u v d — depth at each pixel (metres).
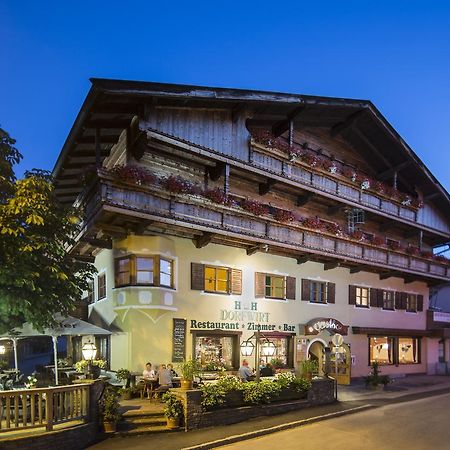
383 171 27.78
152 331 17.78
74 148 18.50
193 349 18.83
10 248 12.56
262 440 13.32
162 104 17.11
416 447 12.75
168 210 17.00
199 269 19.38
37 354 31.17
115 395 13.51
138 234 17.69
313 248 22.20
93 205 16.83
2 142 14.12
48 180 15.12
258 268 21.61
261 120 21.23
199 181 19.34
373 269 27.09
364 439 13.52
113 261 18.47
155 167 18.05
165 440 12.63
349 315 25.86
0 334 14.91
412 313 30.53
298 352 22.19
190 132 17.81
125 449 11.73
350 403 19.00
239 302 20.61
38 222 12.54
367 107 23.17
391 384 25.39
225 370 19.05
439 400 20.61
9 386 13.43
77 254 21.08
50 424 11.31
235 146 19.25
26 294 12.97
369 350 26.92
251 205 19.47
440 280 31.67
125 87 15.26
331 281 25.12
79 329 15.66
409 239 30.67
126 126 17.48
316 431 14.45
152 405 15.13
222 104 18.69
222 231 18.45
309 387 17.89
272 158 20.59
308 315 23.50
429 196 29.66
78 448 11.70
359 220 24.94
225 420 14.73
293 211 22.92
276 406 16.47
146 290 17.53
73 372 17.52
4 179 13.41
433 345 31.89
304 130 23.89
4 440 10.38
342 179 23.66
